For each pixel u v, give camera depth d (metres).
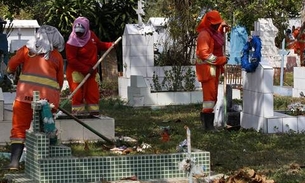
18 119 12.43
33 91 12.35
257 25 24.52
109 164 11.17
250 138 16.19
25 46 12.77
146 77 25.34
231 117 18.19
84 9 32.03
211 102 17.42
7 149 14.43
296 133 16.98
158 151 11.90
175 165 11.38
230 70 25.44
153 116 20.84
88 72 16.28
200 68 17.42
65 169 10.99
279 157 13.70
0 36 21.97
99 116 16.20
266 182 10.70
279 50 31.80
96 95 16.50
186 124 18.73
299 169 12.41
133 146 13.19
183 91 24.23
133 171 11.27
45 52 12.67
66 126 15.23
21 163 12.70
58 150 11.16
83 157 11.09
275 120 17.11
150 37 25.50
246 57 17.62
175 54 26.61
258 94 17.38
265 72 17.11
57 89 12.82
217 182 10.93
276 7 22.92
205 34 17.34
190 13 26.11
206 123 17.47
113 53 30.02
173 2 26.31
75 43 16.27
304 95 23.75
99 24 31.66
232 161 13.20
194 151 11.62
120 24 31.80
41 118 11.35
